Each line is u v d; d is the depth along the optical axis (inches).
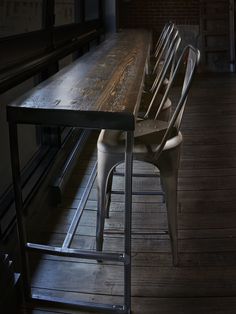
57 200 115.0
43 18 121.6
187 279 83.4
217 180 131.3
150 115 109.6
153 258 90.4
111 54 132.7
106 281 82.9
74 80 88.2
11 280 72.8
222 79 324.8
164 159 80.4
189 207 113.7
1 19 91.4
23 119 65.9
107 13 275.1
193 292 79.6
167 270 86.1
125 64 110.3
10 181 97.5
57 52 128.7
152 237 98.4
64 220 107.5
